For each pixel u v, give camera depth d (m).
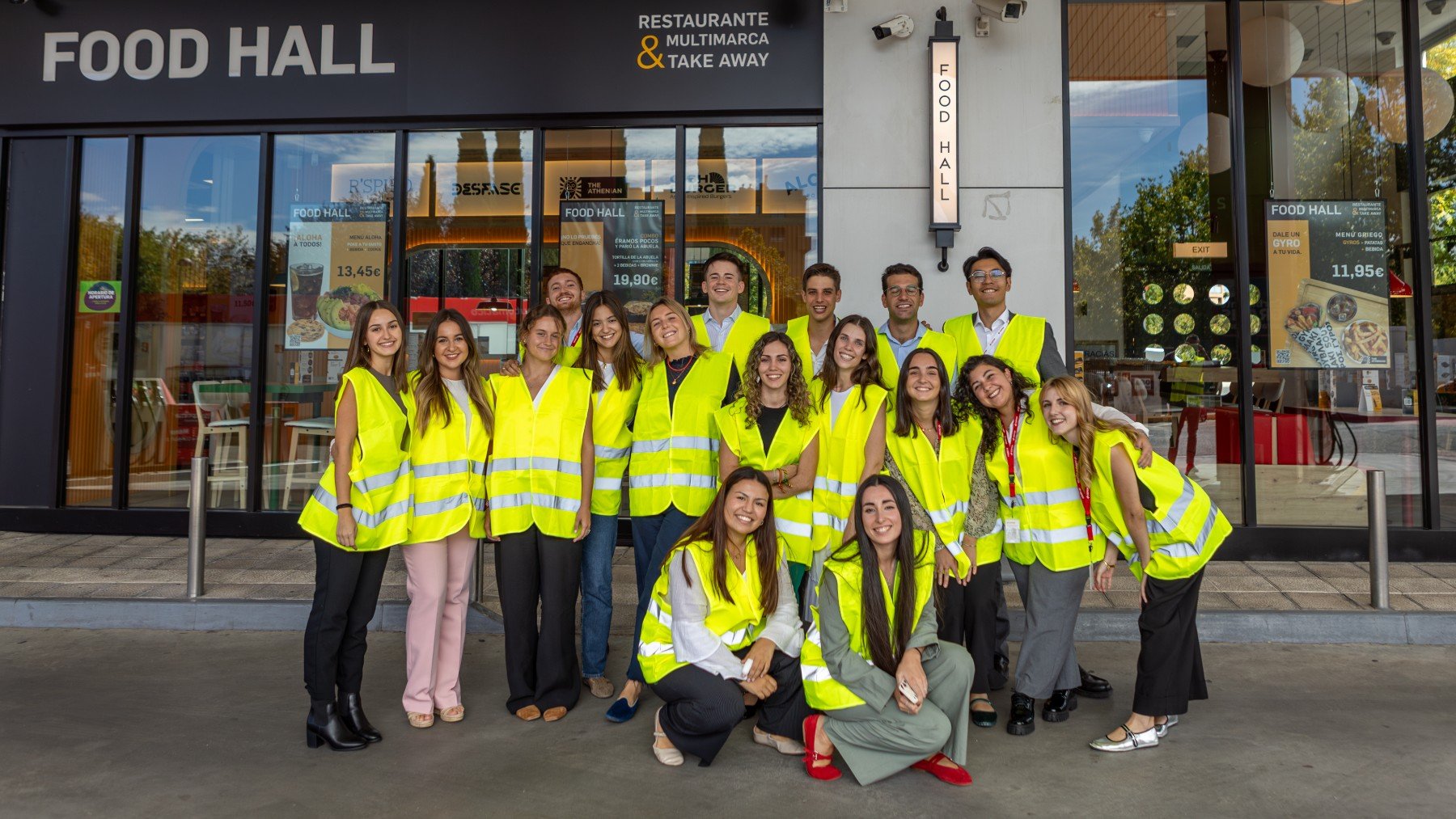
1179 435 6.64
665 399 4.09
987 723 3.81
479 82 6.95
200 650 4.79
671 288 7.01
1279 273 6.66
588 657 4.23
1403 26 6.64
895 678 3.21
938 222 6.48
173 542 6.89
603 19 6.88
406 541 3.70
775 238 6.94
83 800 3.04
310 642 3.51
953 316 6.57
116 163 7.27
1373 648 4.83
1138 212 6.70
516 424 3.90
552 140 7.07
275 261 7.22
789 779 3.28
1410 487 6.54
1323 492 6.55
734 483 3.36
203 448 7.21
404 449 3.68
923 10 6.64
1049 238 6.54
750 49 6.79
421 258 7.18
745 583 3.42
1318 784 3.20
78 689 4.18
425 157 7.15
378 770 3.33
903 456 3.83
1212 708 3.96
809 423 3.91
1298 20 6.69
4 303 7.21
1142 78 6.71
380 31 7.00
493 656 4.80
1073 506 3.70
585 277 7.08
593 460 4.03
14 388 7.19
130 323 7.22
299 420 7.18
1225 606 5.16
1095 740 3.63
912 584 3.25
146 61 7.08
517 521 3.85
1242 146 6.66
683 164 6.93
